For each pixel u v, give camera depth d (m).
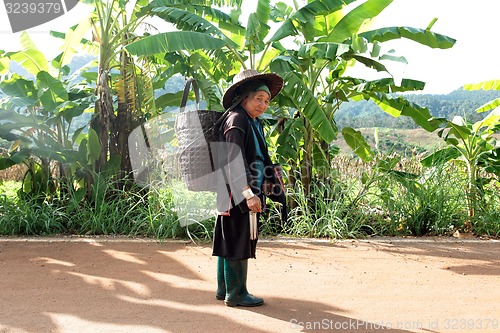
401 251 5.94
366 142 8.38
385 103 8.06
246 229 3.73
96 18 8.05
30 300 4.03
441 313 3.79
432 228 7.10
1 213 7.10
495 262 5.46
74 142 8.05
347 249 6.01
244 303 3.88
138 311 3.78
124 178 7.16
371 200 7.44
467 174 7.79
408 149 8.93
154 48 6.63
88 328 3.43
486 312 3.82
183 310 3.81
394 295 4.24
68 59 8.64
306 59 7.33
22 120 7.36
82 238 6.47
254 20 7.25
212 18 8.25
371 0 7.15
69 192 7.21
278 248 6.02
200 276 4.77
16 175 11.98
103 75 7.52
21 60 8.17
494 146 7.90
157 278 4.69
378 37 7.39
